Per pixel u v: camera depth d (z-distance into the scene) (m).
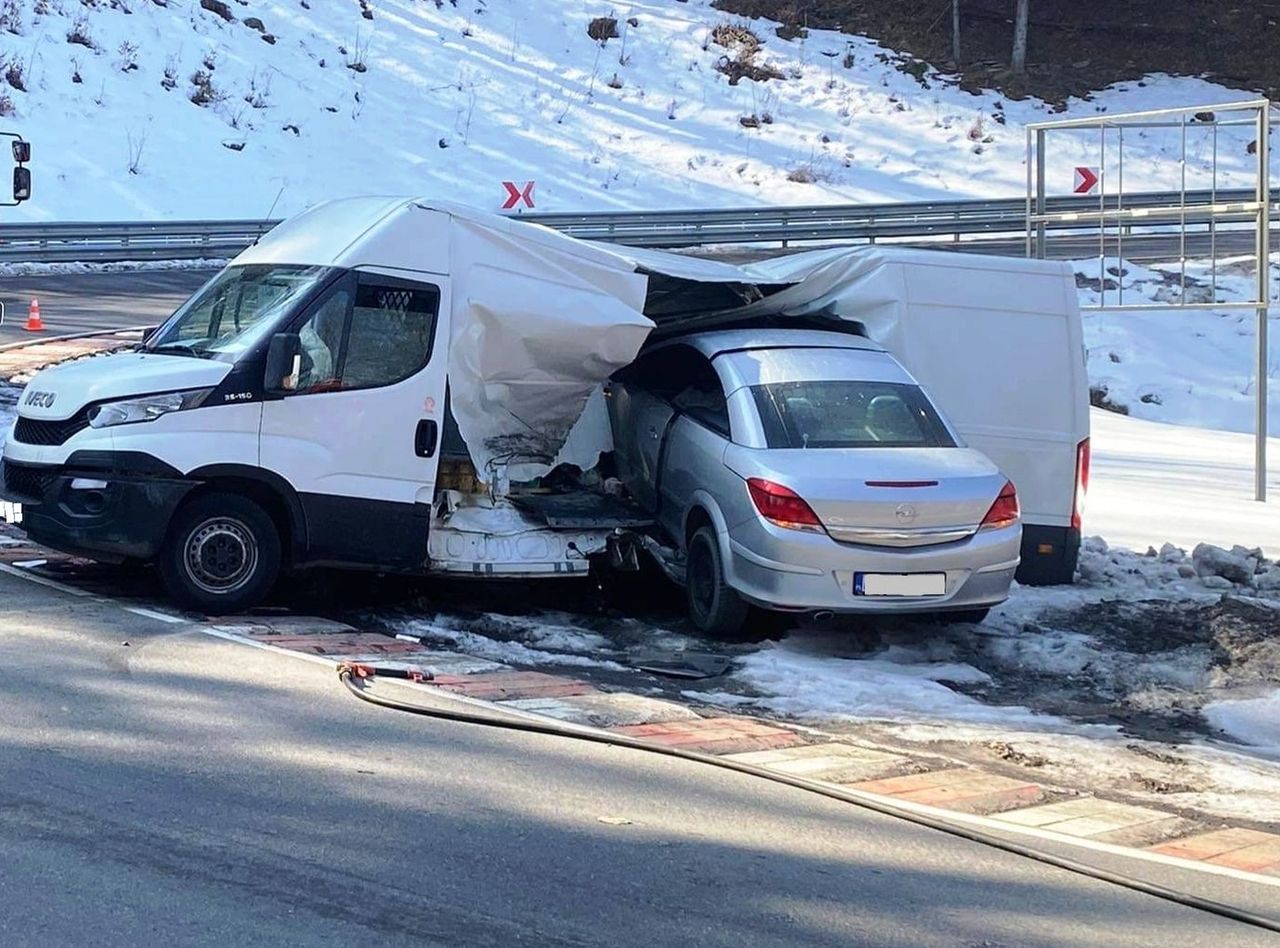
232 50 41.16
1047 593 10.40
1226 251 30.70
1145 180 40.88
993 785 6.69
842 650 9.23
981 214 34.25
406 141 39.44
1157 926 5.04
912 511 8.67
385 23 45.75
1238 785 6.95
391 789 5.91
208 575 8.77
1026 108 45.62
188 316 9.65
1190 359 25.39
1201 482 16.61
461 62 44.59
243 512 8.81
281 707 6.99
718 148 42.09
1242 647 9.20
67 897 4.63
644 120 43.34
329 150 38.16
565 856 5.29
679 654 8.95
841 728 7.61
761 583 8.71
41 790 5.59
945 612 9.39
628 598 10.54
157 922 4.48
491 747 6.61
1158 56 48.44
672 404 9.93
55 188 32.25
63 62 37.03
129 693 7.04
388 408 9.08
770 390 9.38
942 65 47.81
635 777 6.34
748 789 6.30
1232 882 5.57
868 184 40.56
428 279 9.25
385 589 10.24
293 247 9.63
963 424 10.46
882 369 9.84
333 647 8.28
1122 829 6.17
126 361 9.09
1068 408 10.63
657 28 48.97
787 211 33.53
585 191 38.62
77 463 8.54
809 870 5.35
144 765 5.99
